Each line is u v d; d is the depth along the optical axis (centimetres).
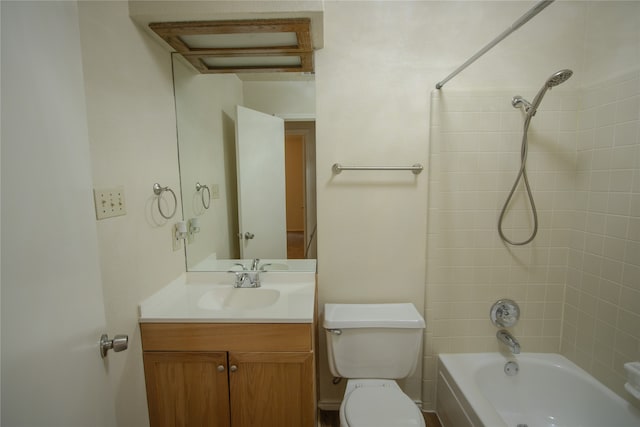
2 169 55
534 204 158
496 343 167
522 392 159
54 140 69
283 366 122
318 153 159
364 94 155
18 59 60
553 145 154
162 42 135
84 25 90
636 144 126
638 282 126
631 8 130
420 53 153
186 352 121
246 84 164
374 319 145
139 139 120
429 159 158
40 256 64
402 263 165
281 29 126
